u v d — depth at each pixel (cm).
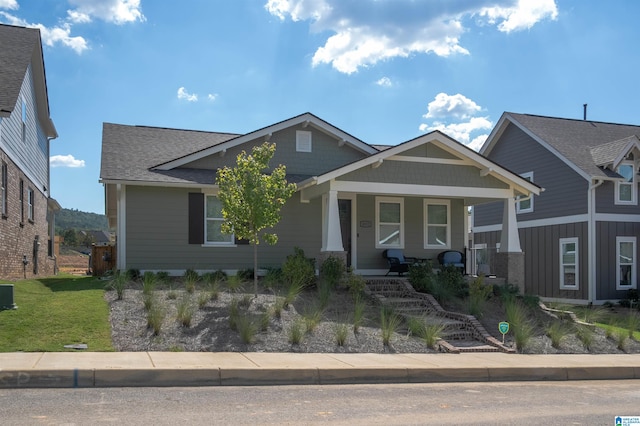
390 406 781
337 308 1456
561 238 2441
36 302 1302
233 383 899
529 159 2659
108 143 2002
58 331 1096
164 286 1558
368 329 1302
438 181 1756
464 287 1711
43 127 2653
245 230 1459
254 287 1538
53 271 3014
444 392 900
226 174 1489
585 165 2356
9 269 1936
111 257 2247
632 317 1609
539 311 1627
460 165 1780
